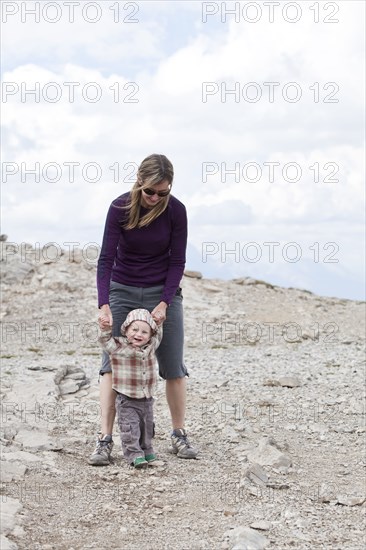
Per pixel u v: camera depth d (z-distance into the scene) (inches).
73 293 756.6
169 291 235.3
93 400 341.4
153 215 229.8
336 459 257.4
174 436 250.4
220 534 186.9
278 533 188.7
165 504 205.9
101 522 191.8
